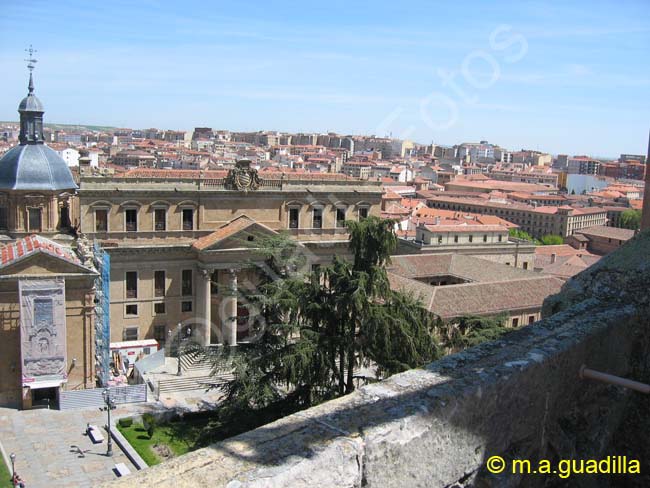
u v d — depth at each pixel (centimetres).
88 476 4541
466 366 1067
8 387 5731
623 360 1312
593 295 1419
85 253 6084
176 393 6025
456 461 973
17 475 4294
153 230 7056
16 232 6788
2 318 5631
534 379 1086
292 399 4197
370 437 863
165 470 779
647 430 1295
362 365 4919
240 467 788
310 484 796
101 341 6194
